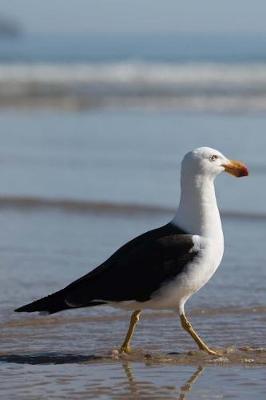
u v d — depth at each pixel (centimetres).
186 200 947
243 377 871
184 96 3931
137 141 2567
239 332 1038
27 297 1170
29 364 922
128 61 7662
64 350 972
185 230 940
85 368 906
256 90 4206
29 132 2798
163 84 4662
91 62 7069
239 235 1522
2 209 1750
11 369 904
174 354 954
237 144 2464
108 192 1877
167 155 2309
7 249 1439
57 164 2206
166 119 3091
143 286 914
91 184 1958
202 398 808
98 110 3422
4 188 1928
